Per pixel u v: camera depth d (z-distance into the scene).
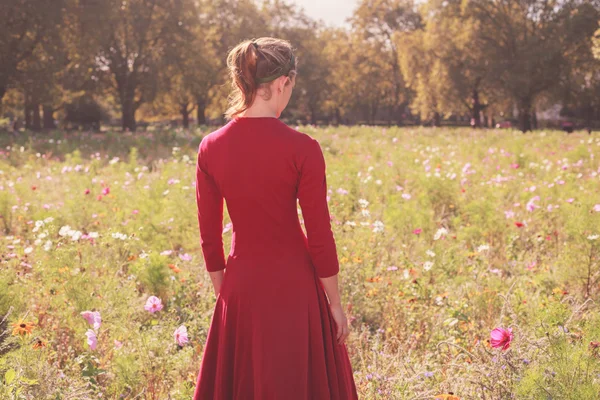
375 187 9.68
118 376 3.35
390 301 4.63
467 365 3.24
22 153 15.71
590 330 3.09
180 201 7.44
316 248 2.11
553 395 2.56
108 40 39.59
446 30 44.38
